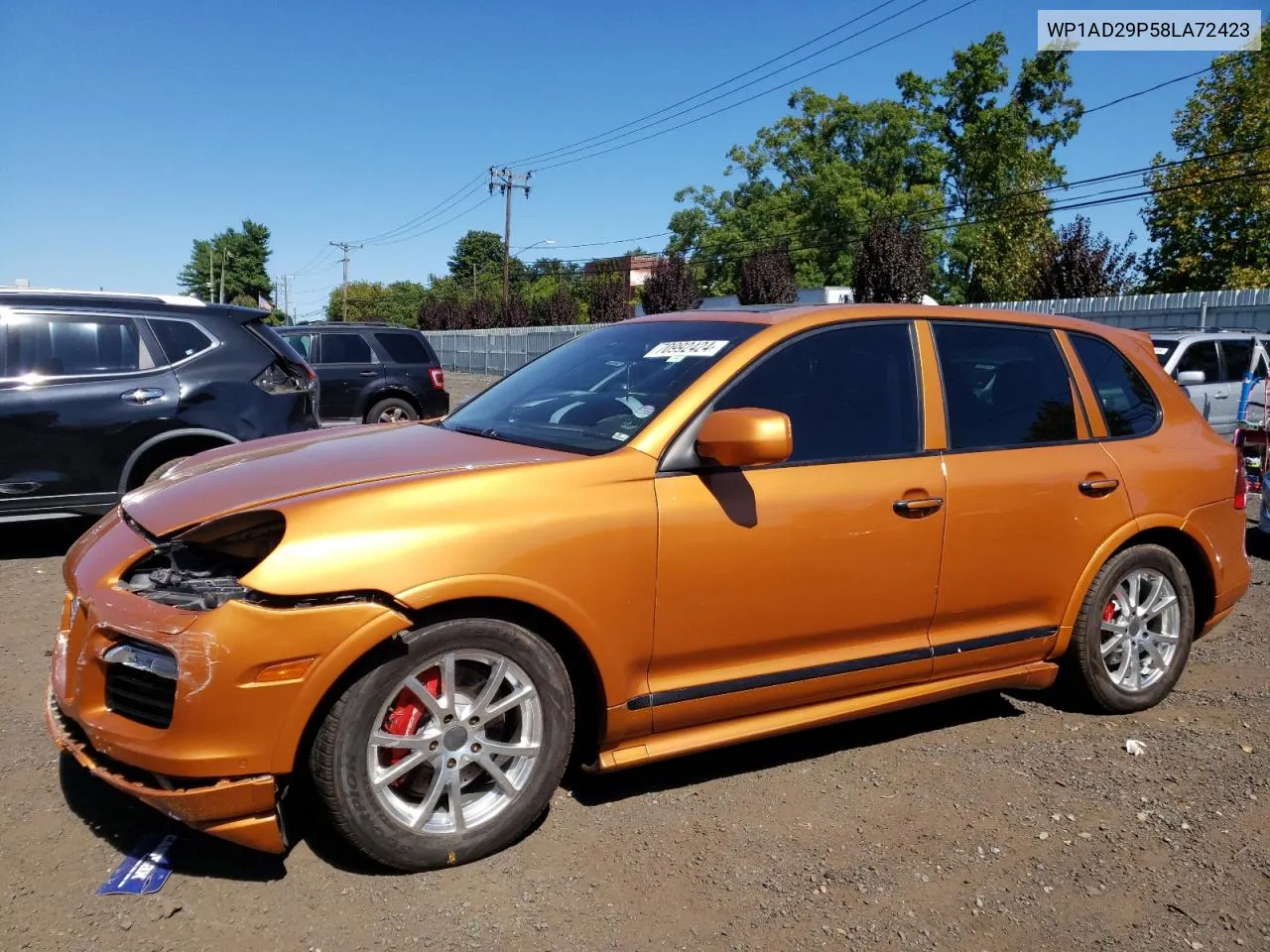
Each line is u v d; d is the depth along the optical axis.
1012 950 2.73
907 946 2.73
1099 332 4.57
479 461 3.24
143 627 2.75
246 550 2.85
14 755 3.68
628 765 3.26
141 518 3.16
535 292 84.38
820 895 2.94
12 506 6.44
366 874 2.96
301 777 3.02
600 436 3.43
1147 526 4.31
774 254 34.44
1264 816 3.51
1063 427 4.21
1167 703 4.61
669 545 3.20
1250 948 2.76
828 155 48.59
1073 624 4.20
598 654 3.12
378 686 2.80
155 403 6.75
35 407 6.43
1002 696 4.66
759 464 3.16
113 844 3.08
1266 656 5.34
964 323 4.11
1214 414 12.23
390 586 2.76
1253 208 29.16
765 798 3.54
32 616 5.45
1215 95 29.81
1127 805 3.57
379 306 98.56
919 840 3.28
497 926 2.73
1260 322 18.30
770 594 3.40
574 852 3.13
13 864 2.95
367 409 13.88
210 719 2.65
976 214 44.97
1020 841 3.30
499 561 2.92
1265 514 8.02
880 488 3.60
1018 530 3.94
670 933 2.73
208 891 2.85
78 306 6.70
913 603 3.73
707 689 3.36
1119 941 2.78
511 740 3.12
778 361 3.60
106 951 2.56
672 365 3.66
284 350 7.40
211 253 97.31
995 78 44.62
